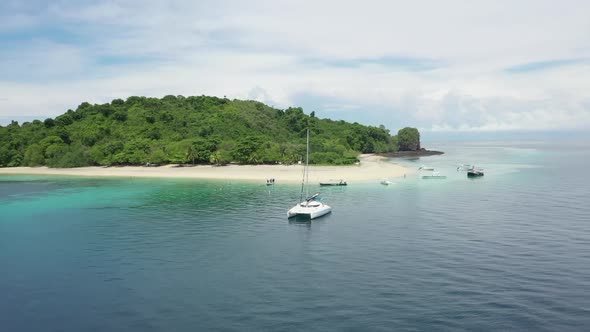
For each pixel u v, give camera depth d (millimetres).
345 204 91062
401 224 70125
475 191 108062
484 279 43906
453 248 55250
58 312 37781
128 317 36500
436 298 39281
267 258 52531
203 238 62875
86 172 169875
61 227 71812
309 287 42469
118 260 52531
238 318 35844
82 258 53594
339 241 60125
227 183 133625
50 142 196250
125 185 131750
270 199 100188
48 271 48750
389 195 103062
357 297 39781
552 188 111688
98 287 43531
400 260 50656
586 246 55562
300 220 75312
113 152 185875
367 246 57094
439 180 133000
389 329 33500
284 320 35281
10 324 35562
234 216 79625
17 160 192250
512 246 55875
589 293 40125
